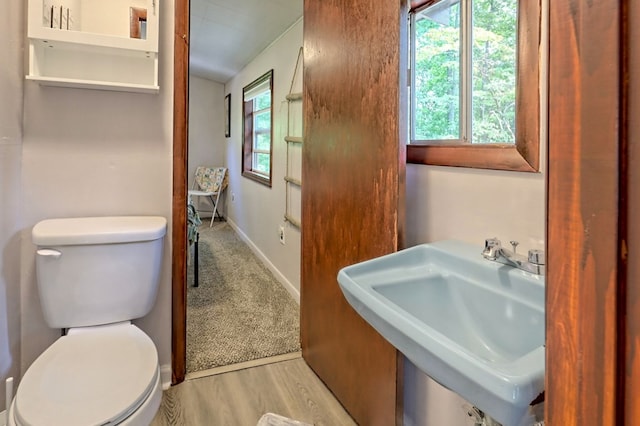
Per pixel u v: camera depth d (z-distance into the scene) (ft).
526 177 3.33
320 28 6.00
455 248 3.76
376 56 4.56
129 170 5.51
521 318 3.02
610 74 1.16
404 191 4.31
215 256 13.52
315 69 6.25
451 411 4.19
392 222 4.35
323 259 6.11
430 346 2.18
